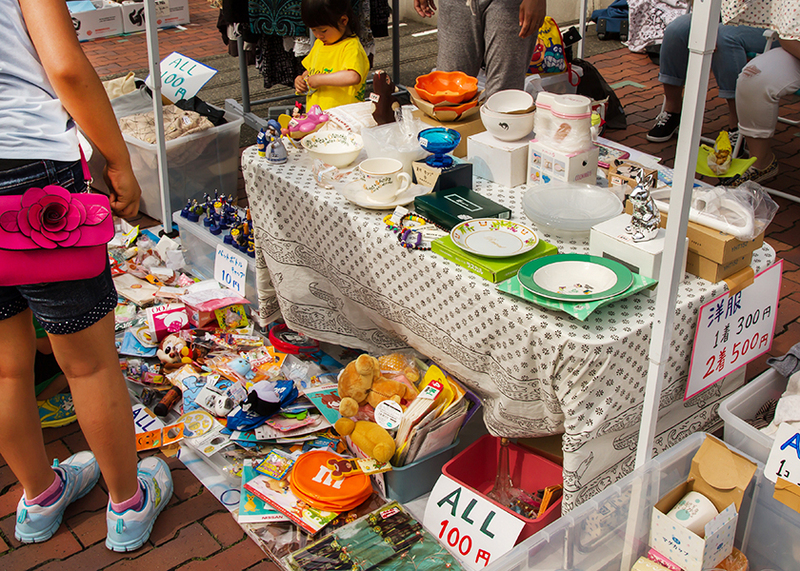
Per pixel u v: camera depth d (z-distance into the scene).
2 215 1.52
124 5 8.01
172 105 4.14
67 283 1.68
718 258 1.73
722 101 5.36
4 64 1.55
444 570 1.88
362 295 2.37
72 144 1.66
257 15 4.27
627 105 5.37
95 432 1.89
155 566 2.05
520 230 2.01
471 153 2.47
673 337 1.71
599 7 7.70
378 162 2.30
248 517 2.15
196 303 3.01
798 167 4.21
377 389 2.27
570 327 1.65
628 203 1.96
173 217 3.48
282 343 2.89
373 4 4.53
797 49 3.41
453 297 1.93
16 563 2.07
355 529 2.02
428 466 2.19
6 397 1.87
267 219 2.64
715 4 1.26
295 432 2.40
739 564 1.75
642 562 1.75
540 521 1.90
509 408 1.90
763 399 2.07
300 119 2.76
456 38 3.26
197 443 2.44
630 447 1.86
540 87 4.13
